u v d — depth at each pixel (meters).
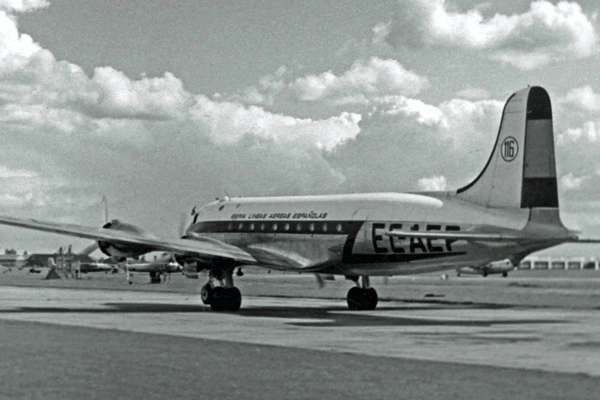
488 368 16.39
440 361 17.52
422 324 28.25
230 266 36.28
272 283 80.75
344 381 14.68
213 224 40.75
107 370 16.00
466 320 30.22
